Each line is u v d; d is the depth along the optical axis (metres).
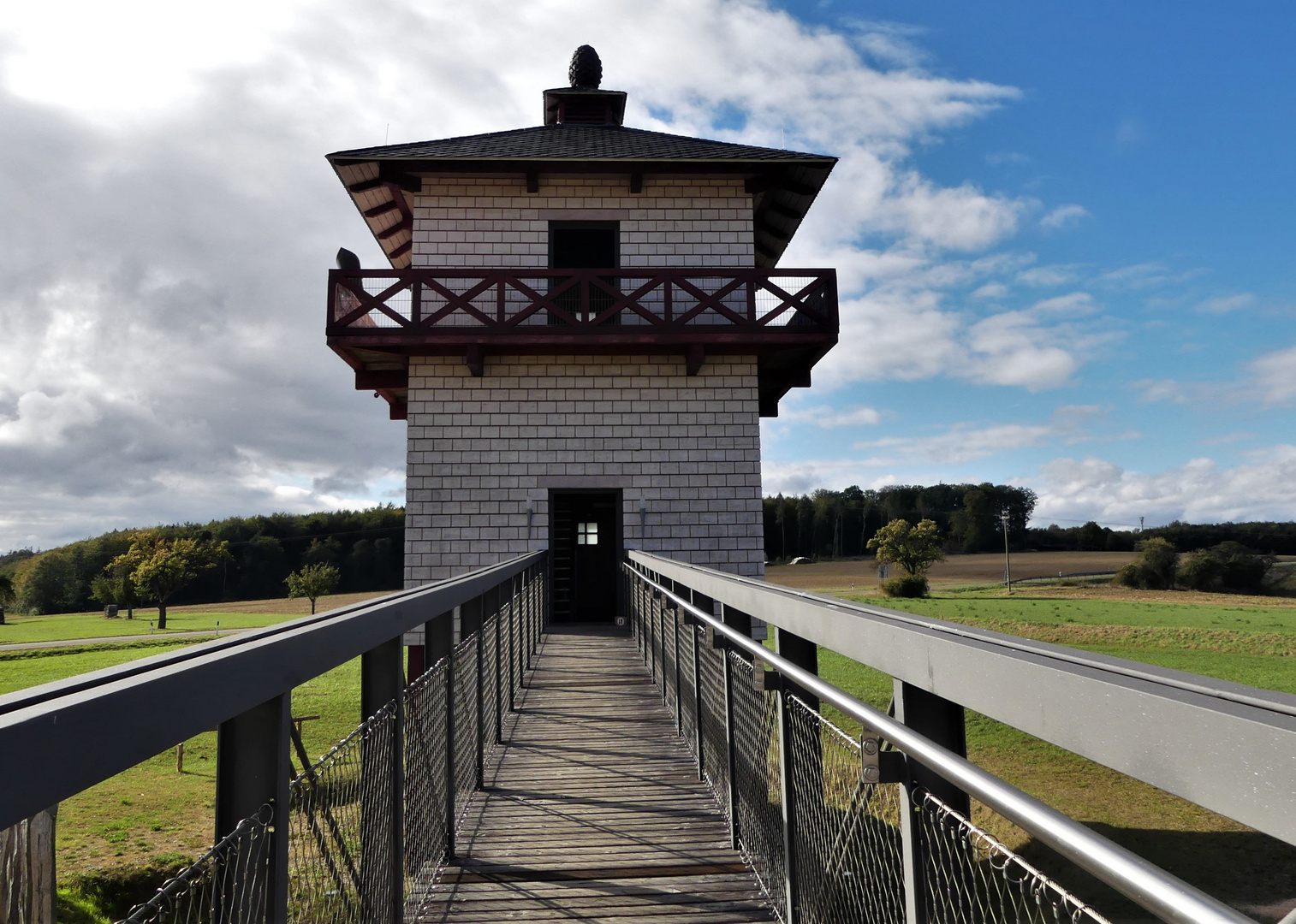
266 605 66.38
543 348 11.42
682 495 11.68
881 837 1.83
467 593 3.65
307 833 1.68
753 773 3.21
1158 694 0.96
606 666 7.93
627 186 12.28
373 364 12.84
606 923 2.85
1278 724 0.78
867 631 1.92
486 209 12.11
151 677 1.10
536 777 4.49
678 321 11.30
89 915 6.64
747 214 12.29
